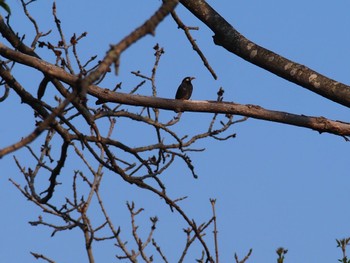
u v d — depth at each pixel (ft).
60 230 33.78
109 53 20.57
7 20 34.19
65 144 32.12
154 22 21.07
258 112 34.91
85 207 34.45
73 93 21.04
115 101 33.60
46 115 32.60
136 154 33.96
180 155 35.35
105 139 33.06
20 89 32.09
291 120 35.04
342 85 35.45
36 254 35.09
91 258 32.19
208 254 33.71
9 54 30.83
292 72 36.27
